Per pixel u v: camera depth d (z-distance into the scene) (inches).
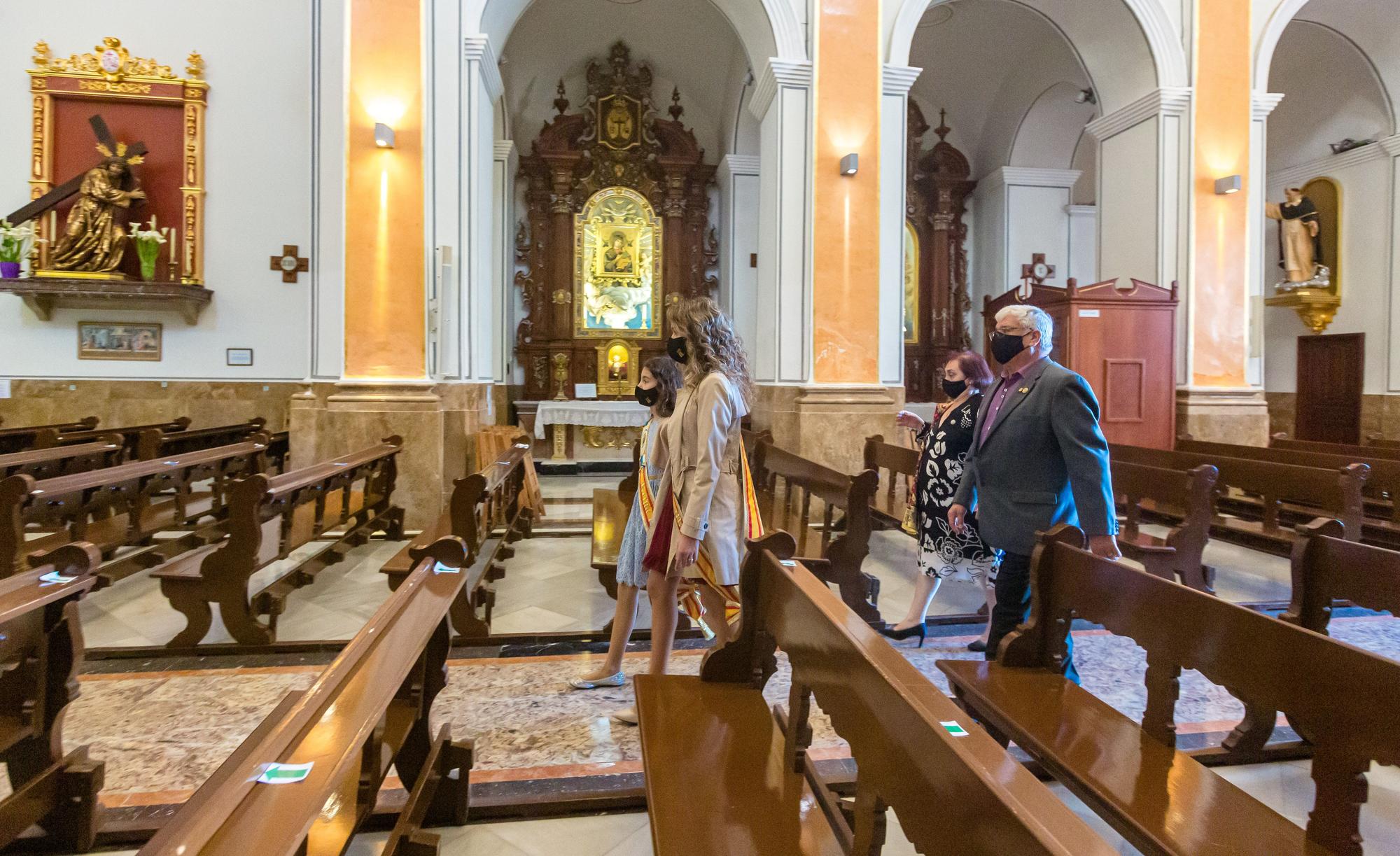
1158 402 298.4
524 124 488.4
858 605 165.0
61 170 332.5
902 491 295.1
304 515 192.9
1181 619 81.9
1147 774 77.6
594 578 209.3
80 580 87.4
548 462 437.7
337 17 277.9
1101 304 293.9
